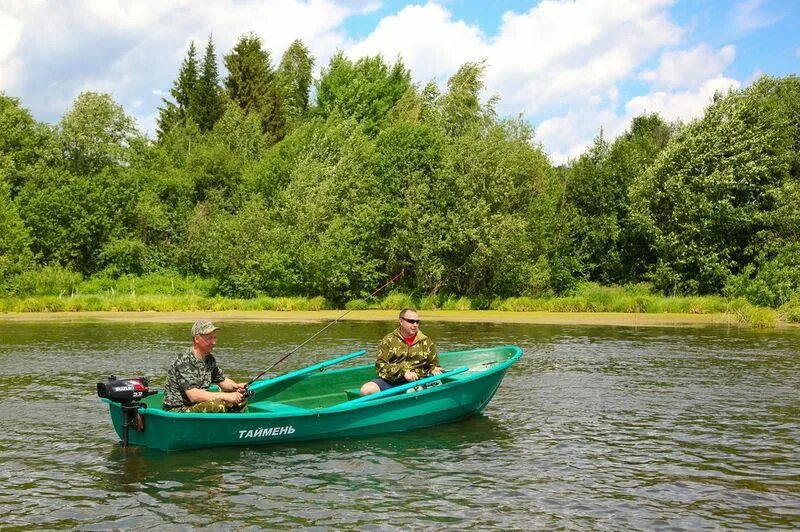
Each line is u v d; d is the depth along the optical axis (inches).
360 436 331.3
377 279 1309.1
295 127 1975.9
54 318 1026.1
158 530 221.8
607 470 279.1
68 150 1588.3
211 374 321.4
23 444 318.3
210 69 2132.1
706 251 1216.2
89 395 429.1
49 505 242.7
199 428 300.4
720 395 426.3
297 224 1305.4
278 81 2187.5
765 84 1268.5
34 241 1382.9
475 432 340.8
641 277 1353.3
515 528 221.8
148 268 1453.0
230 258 1315.2
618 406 396.8
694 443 318.0
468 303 1229.1
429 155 1306.6
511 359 384.5
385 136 1381.6
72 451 306.7
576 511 235.6
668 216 1280.8
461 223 1238.3
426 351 361.4
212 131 1951.3
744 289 1112.8
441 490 256.8
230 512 236.4
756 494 251.3
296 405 384.2
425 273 1270.9
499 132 1279.5
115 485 262.8
